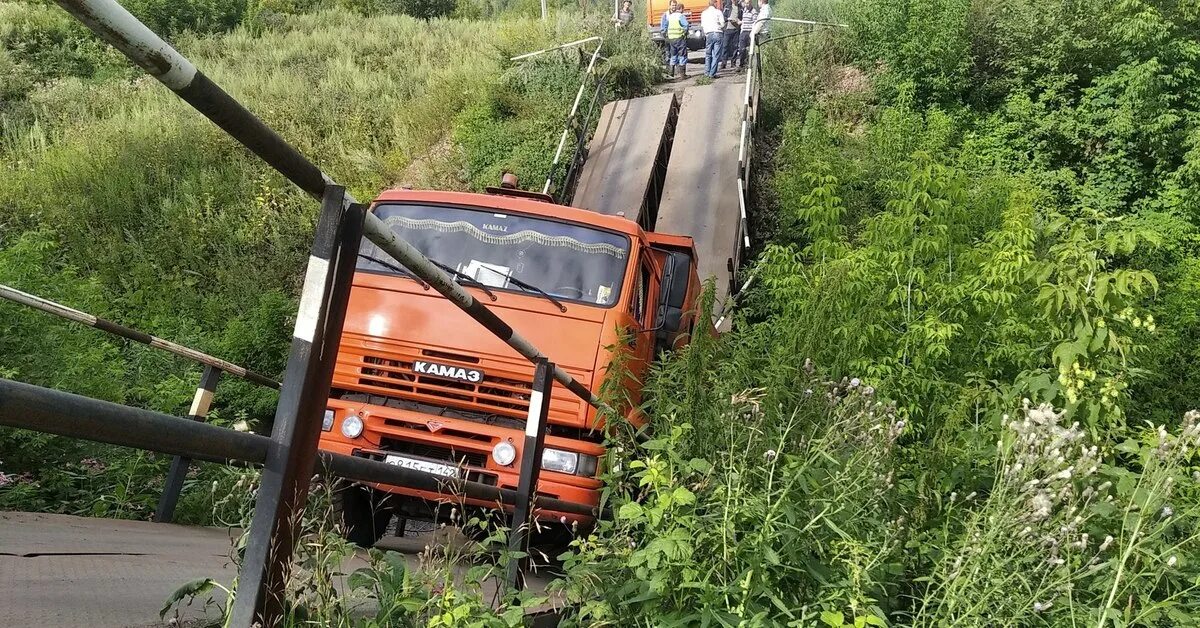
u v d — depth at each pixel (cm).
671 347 759
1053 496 322
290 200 1633
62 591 254
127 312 1207
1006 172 1716
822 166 1267
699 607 290
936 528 400
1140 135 1695
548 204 711
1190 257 1478
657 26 2681
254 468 260
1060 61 1827
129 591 273
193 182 1639
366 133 1977
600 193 1605
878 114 1884
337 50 2544
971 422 564
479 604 268
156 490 629
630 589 295
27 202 1526
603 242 683
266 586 178
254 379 584
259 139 159
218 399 968
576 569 312
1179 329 1211
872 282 852
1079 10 1822
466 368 627
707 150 1708
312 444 189
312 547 220
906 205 919
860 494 353
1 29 2297
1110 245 619
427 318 640
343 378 642
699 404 434
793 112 2038
